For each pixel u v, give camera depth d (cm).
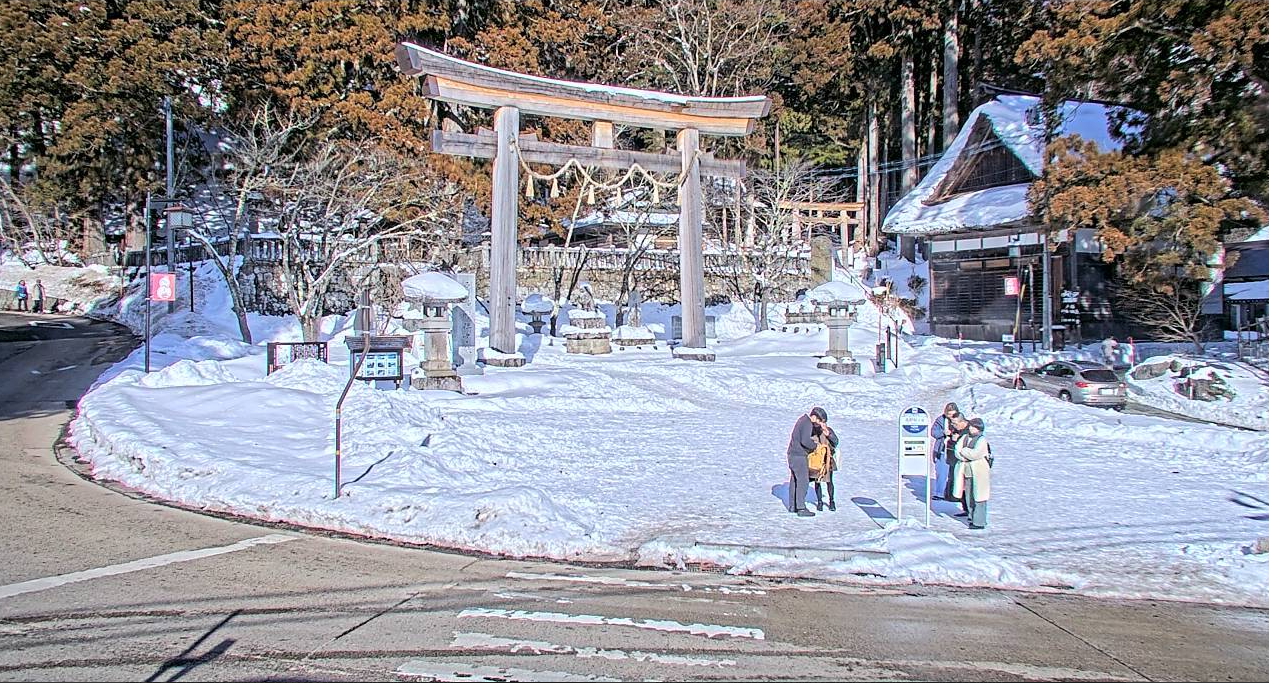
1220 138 2105
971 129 4209
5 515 1021
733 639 656
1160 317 3362
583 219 5222
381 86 3984
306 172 3525
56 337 3259
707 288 4894
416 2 4253
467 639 639
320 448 1355
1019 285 3691
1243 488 1328
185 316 3547
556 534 952
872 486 1312
